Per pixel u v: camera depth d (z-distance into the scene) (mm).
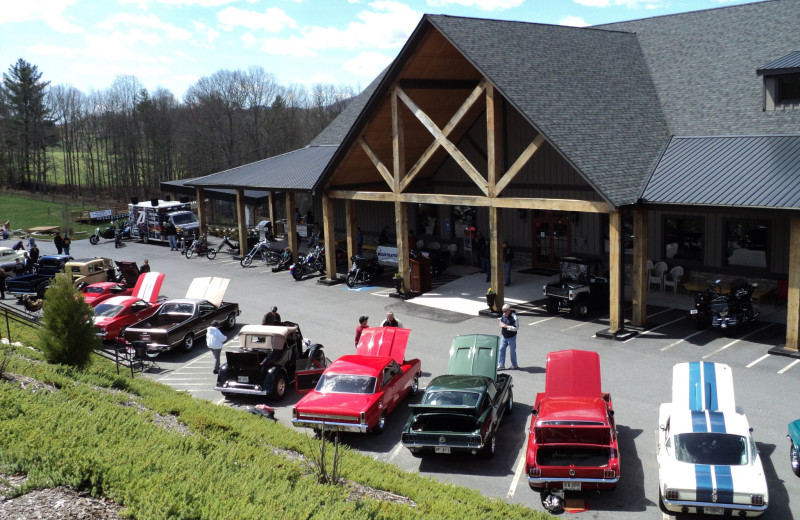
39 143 105125
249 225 54625
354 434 16312
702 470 11898
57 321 18188
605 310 25578
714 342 21141
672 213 27672
